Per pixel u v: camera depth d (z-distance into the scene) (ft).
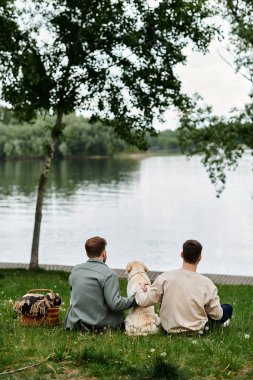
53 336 23.34
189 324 23.53
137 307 25.17
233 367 19.08
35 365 19.27
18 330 24.79
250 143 65.26
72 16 58.65
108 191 203.41
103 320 24.63
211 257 93.61
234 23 62.75
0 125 391.04
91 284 24.57
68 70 59.31
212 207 162.71
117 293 24.43
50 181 240.53
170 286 23.82
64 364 19.39
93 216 139.74
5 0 53.52
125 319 25.34
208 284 23.95
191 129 65.87
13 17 56.65
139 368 18.34
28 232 115.34
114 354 20.07
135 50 58.08
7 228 119.96
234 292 51.96
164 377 17.79
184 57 59.16
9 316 29.53
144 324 24.50
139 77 58.65
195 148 66.64
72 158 428.15
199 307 23.63
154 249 99.86
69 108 60.64
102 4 57.36
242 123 64.80
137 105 60.44
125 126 61.52
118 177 268.62
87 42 58.65
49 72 59.16
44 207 155.63
